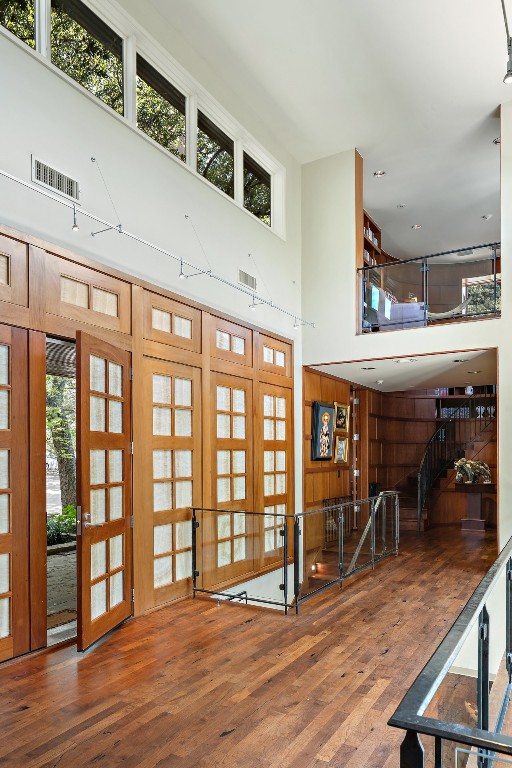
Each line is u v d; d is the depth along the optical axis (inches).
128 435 177.9
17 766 91.7
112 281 176.9
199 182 225.1
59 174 158.2
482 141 296.4
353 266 296.7
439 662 50.9
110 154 178.4
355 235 297.9
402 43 219.5
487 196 369.7
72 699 116.3
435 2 197.6
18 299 143.9
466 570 251.6
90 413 155.8
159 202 200.5
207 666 135.1
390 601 198.7
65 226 159.3
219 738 101.0
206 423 222.7
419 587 219.6
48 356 206.2
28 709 111.7
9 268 142.2
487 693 77.6
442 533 375.2
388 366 304.7
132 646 149.4
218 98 239.0
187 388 213.9
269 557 205.6
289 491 289.6
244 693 119.9
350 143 297.0
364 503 256.7
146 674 129.7
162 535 194.9
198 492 215.6
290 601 193.3
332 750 97.1
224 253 240.4
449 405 454.3
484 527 384.5
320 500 321.4
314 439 315.6
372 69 235.5
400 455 446.3
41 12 159.0
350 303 295.1
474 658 70.6
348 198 301.4
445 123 278.1
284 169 298.2
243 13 202.7
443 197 370.9
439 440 433.1
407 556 286.8
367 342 287.0
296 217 310.7
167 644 151.2
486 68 234.4
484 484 383.2
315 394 321.7
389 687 123.4
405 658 141.4
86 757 94.3
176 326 208.4
